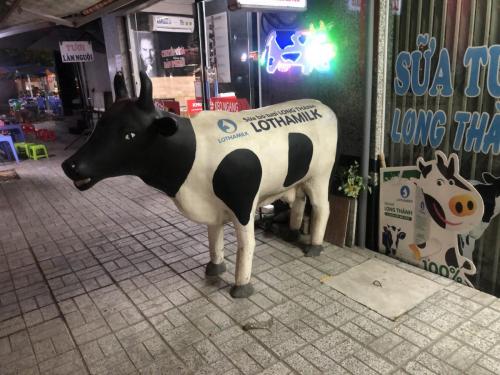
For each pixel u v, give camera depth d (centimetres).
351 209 391
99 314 315
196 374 247
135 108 266
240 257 317
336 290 327
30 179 759
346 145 395
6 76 2261
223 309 310
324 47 387
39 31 1127
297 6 370
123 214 543
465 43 296
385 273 349
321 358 254
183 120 291
